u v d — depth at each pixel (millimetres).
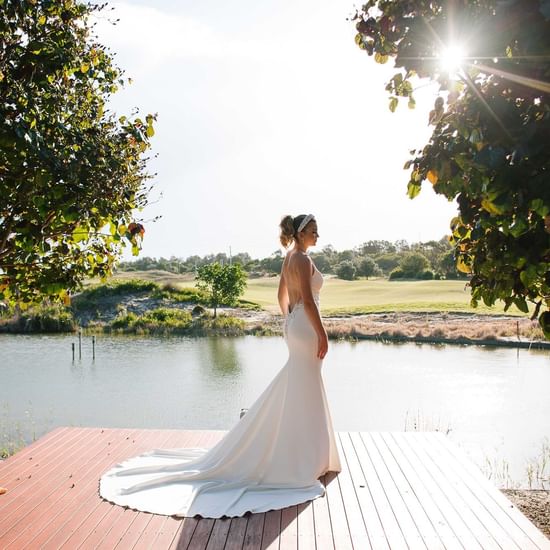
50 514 3641
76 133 3604
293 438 4129
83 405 13312
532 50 2016
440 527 3467
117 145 3844
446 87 2461
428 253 69500
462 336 23047
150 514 3645
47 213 3672
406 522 3535
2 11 3518
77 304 33562
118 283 36938
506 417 11711
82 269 4465
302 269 4227
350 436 5418
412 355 20062
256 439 4172
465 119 2305
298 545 3236
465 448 9555
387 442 5207
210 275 33500
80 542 3264
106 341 25375
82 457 4758
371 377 16188
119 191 3734
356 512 3684
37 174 3352
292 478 4086
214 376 16859
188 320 30219
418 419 11633
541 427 10875
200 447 4965
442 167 2363
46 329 29109
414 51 2465
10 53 3592
